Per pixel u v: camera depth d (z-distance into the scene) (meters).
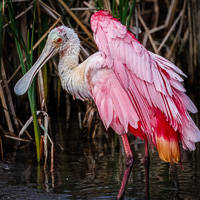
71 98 17.00
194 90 19.14
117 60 9.48
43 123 12.98
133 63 9.41
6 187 9.94
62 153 12.58
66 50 10.86
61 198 9.28
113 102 9.68
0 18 11.90
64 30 10.86
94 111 13.95
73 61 10.77
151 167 11.24
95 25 9.82
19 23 13.68
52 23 14.12
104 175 10.70
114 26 9.70
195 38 18.91
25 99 15.43
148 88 9.32
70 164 11.59
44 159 11.95
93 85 9.98
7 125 13.63
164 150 9.44
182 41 19.02
